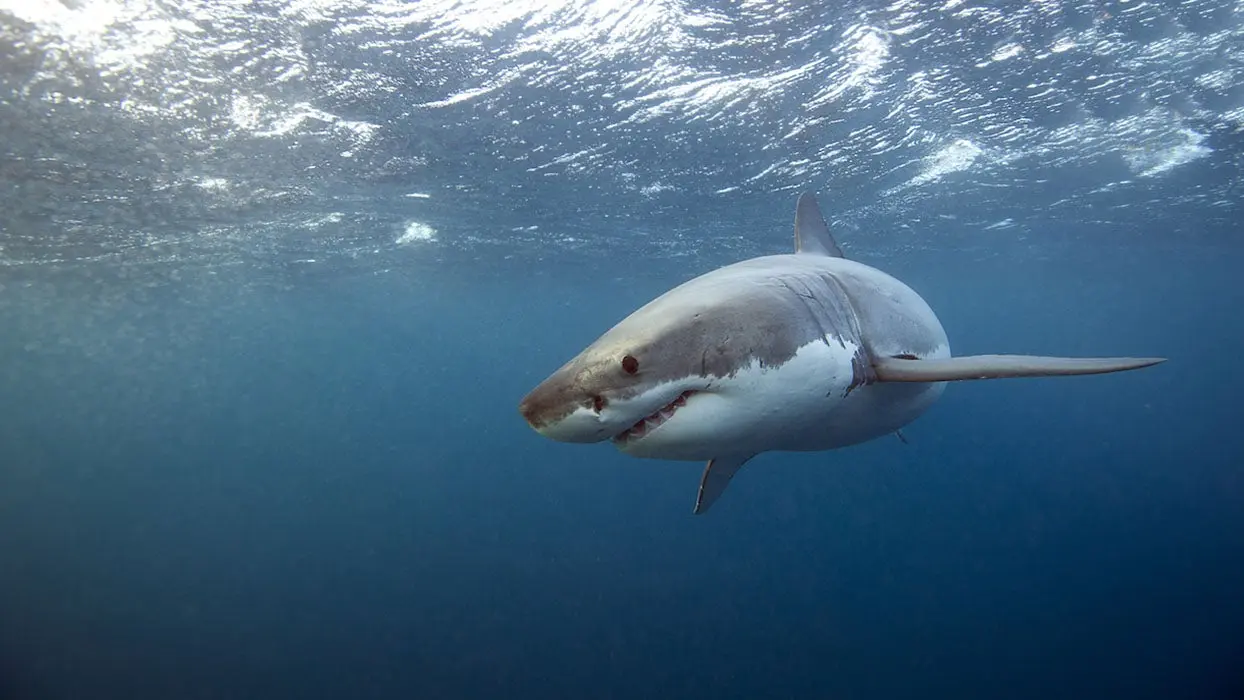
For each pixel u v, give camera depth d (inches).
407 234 668.7
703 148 447.8
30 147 390.3
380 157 440.8
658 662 561.6
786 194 560.7
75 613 804.0
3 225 549.0
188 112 358.3
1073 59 344.5
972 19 306.5
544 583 836.0
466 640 638.5
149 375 2009.1
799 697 484.7
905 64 344.8
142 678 585.3
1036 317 1984.5
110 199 494.3
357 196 524.7
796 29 309.9
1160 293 1459.2
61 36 282.5
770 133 428.8
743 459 157.8
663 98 373.1
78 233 583.5
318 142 409.4
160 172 443.8
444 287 1051.9
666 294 108.8
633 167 481.7
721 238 726.5
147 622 754.8
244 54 306.3
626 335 95.8
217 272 804.6
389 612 746.8
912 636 591.5
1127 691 466.0
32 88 321.7
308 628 705.0
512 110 378.6
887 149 468.4
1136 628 577.9
